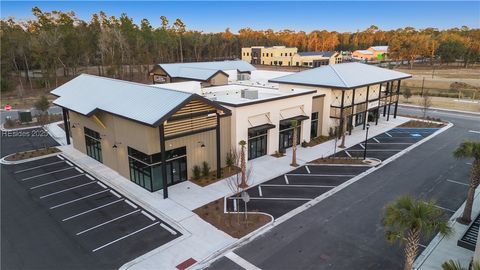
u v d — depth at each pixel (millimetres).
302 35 157375
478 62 121938
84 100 26312
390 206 12281
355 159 27562
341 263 14719
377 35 170375
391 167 26062
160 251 15539
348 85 32375
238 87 36219
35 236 16750
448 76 86938
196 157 23531
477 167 16875
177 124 21328
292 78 36656
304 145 30938
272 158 27750
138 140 21328
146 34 85312
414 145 31578
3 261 14867
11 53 64125
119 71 75125
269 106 27562
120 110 22328
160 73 51062
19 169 25469
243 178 22234
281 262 14766
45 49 63062
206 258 15047
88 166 25812
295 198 20812
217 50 114312
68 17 86125
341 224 17828
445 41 112500
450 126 38750
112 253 15430
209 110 22703
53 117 41438
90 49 73938
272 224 17828
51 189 22062
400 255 15250
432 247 15773
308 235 16812
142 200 20375
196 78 45062
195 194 21203
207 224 17766
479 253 11789
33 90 63562
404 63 122500
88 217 18562
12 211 19203
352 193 21531
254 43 135875
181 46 99938
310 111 31781
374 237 16625
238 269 14320
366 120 38406
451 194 21453
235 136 25453
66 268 14430
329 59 101375
